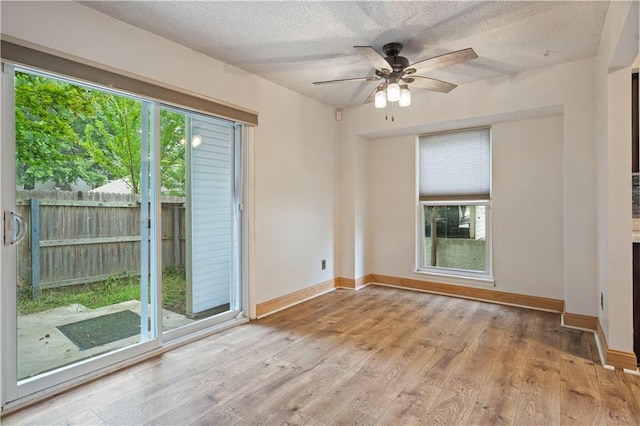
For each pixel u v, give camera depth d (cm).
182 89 272
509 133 379
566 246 313
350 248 457
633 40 199
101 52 226
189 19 237
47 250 214
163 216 276
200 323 298
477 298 400
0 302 188
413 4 221
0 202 189
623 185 235
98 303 237
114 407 191
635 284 235
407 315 346
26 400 194
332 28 251
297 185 395
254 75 339
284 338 289
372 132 438
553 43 275
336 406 192
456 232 426
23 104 202
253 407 191
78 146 228
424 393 204
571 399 196
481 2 218
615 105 238
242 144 333
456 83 366
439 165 431
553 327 309
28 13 194
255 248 341
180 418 182
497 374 225
